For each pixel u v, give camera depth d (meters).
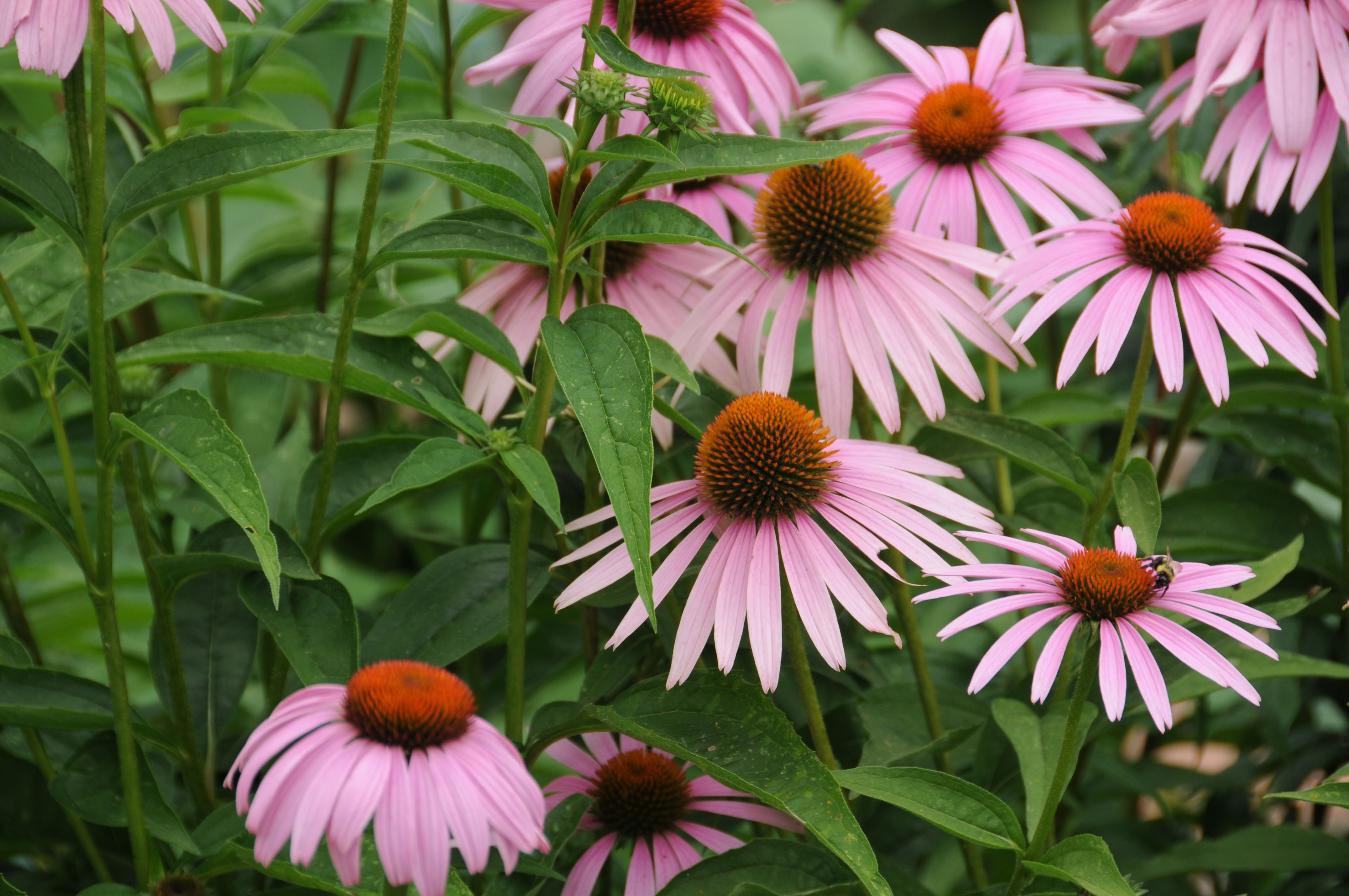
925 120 1.38
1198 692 1.31
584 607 1.37
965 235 1.37
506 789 1.21
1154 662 1.24
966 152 1.38
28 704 1.30
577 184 1.36
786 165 1.27
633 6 1.30
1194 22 1.36
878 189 1.36
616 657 1.34
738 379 1.37
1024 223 1.36
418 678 1.22
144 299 1.29
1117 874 1.24
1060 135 1.39
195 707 1.35
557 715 1.32
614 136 1.31
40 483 1.28
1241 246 1.32
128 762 1.28
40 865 1.39
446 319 1.29
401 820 1.20
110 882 1.33
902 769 1.27
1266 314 1.30
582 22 1.35
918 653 1.35
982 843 1.26
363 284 1.29
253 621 1.37
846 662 1.37
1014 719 1.30
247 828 1.20
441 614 1.33
